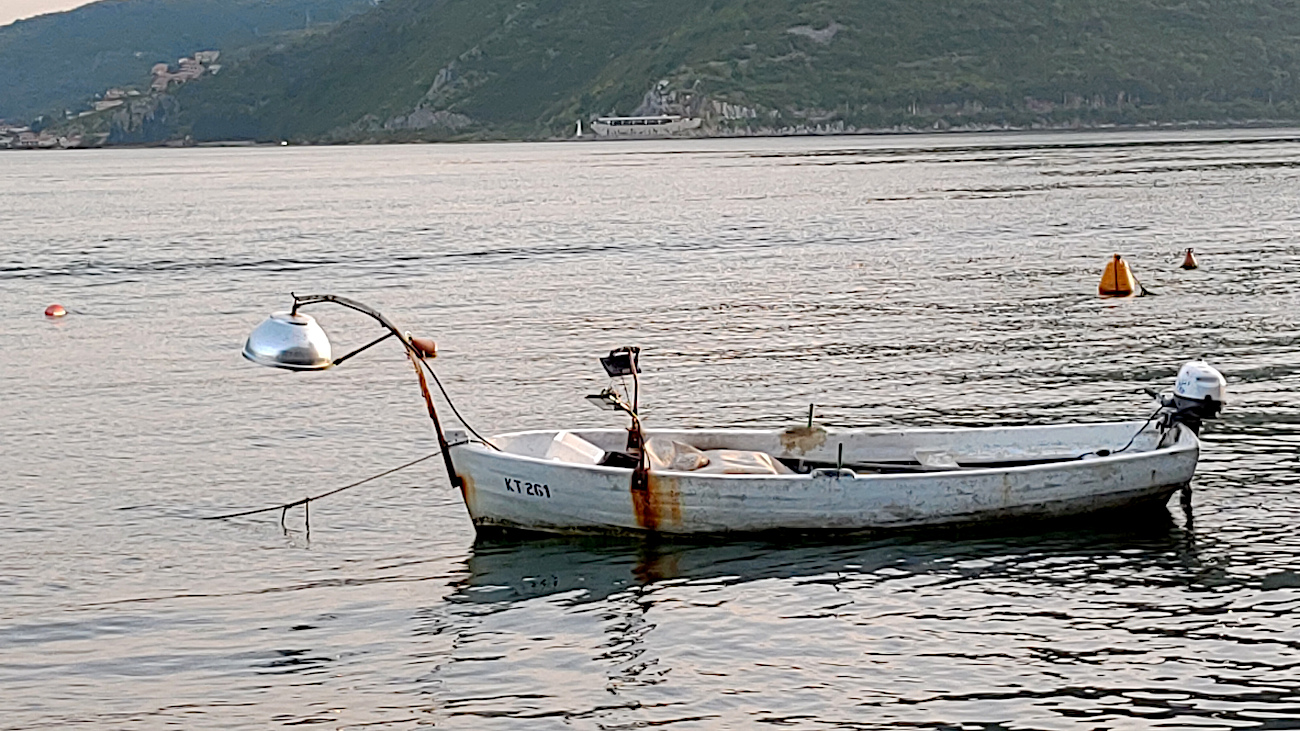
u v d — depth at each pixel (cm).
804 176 12800
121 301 5094
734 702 1641
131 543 2248
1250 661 1719
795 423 2969
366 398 3306
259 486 2572
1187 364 2278
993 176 11900
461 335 4166
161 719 1627
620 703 1645
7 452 2848
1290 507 2286
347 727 1602
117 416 3162
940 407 3080
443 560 2133
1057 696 1638
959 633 1817
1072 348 3728
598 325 4291
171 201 11331
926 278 5234
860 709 1616
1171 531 2180
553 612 1919
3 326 4534
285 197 11656
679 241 6819
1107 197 9012
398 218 8838
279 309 4822
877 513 2127
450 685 1703
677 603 1936
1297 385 3177
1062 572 2016
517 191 11694
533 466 2134
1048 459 2303
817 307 4547
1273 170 11594
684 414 3078
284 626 1889
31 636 1862
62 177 17025
